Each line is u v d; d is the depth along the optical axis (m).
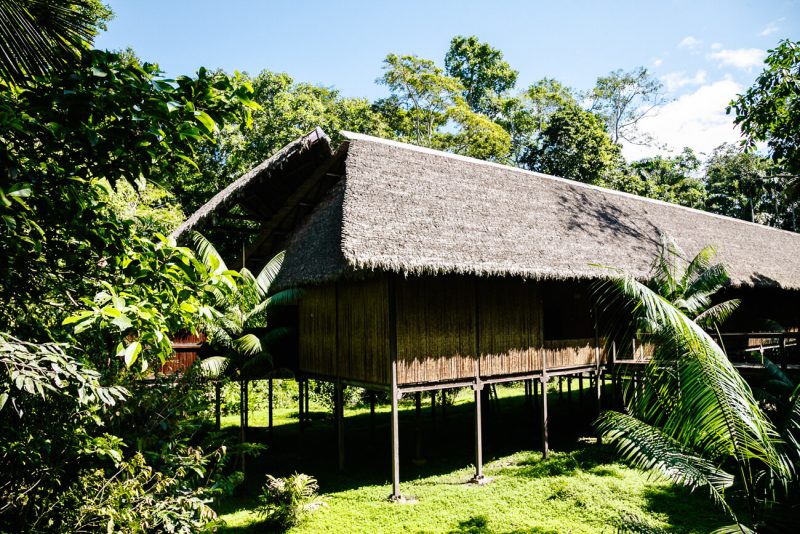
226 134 22.89
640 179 33.31
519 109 37.06
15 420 3.80
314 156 13.91
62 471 4.05
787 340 15.91
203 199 23.34
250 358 10.74
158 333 3.33
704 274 11.93
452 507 8.23
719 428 4.32
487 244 9.88
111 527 3.74
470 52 38.09
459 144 31.77
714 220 18.52
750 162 36.09
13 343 2.82
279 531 7.50
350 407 17.94
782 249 18.86
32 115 2.99
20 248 3.14
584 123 29.92
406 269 8.40
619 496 8.30
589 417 14.94
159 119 3.14
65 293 3.70
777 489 5.35
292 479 8.18
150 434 5.06
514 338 10.69
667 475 4.49
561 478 9.38
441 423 15.29
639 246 13.13
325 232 10.09
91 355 4.80
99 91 3.02
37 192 3.02
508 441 12.89
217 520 4.94
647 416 5.34
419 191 10.45
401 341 9.11
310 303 11.76
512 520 7.58
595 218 13.41
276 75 26.58
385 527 7.54
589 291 12.30
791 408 5.16
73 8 3.54
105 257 3.71
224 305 10.33
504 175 12.99
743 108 13.01
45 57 3.31
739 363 11.86
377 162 10.62
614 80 37.25
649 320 5.19
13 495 3.83
